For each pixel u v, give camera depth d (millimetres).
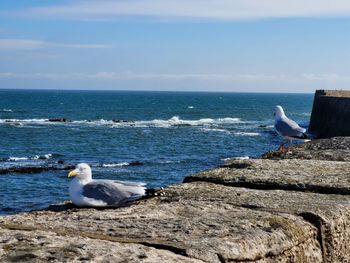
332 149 10141
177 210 5160
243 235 4184
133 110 118750
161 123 78000
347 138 11391
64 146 46156
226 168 7781
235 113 114062
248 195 5949
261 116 104875
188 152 43062
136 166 34969
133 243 3877
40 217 5012
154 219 4738
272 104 175125
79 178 6352
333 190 6316
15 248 3555
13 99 174250
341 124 48531
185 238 4062
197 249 3797
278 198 5793
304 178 6832
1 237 3826
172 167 34844
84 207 6148
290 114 112500
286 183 6598
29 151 42688
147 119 89125
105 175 31172
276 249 4184
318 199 5766
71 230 4289
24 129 62281
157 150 44062
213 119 92250
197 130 65188
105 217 4926
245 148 46375
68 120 79875
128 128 66750
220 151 44031
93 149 44312
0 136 53750
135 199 6125
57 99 183000
